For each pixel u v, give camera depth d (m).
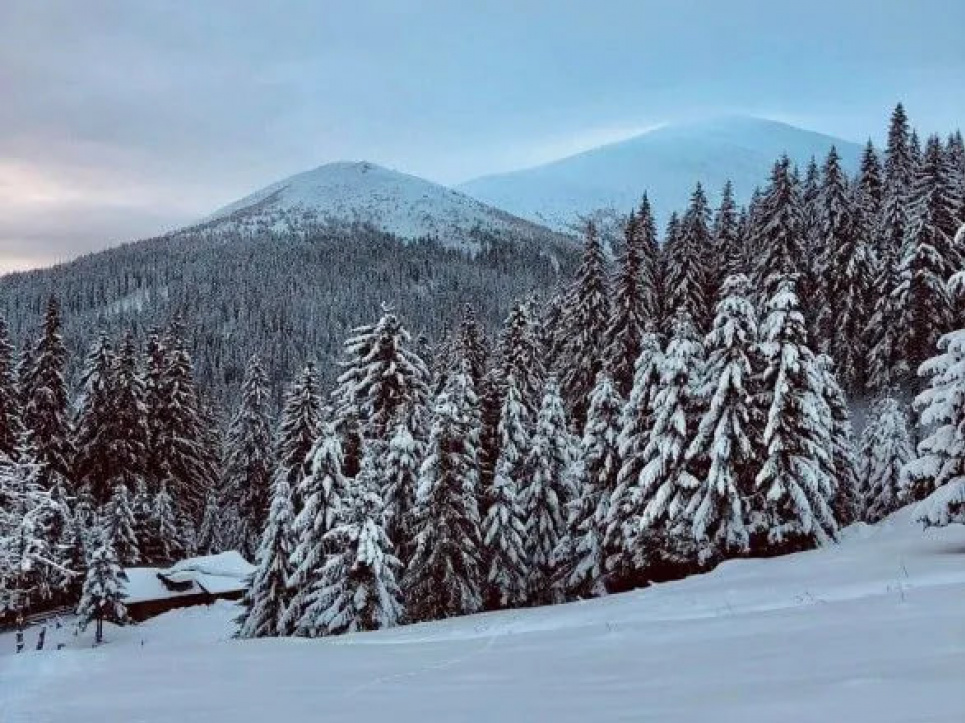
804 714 5.52
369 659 14.24
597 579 33.34
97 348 62.78
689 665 9.09
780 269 54.16
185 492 68.81
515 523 34.06
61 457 56.69
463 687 9.59
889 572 17.59
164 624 57.50
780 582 19.19
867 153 70.81
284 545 34.78
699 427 28.56
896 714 5.10
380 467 36.62
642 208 65.31
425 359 55.84
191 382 69.44
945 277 51.56
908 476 19.88
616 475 33.97
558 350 61.34
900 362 52.44
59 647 50.81
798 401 27.20
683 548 28.92
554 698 7.89
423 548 32.47
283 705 9.41
